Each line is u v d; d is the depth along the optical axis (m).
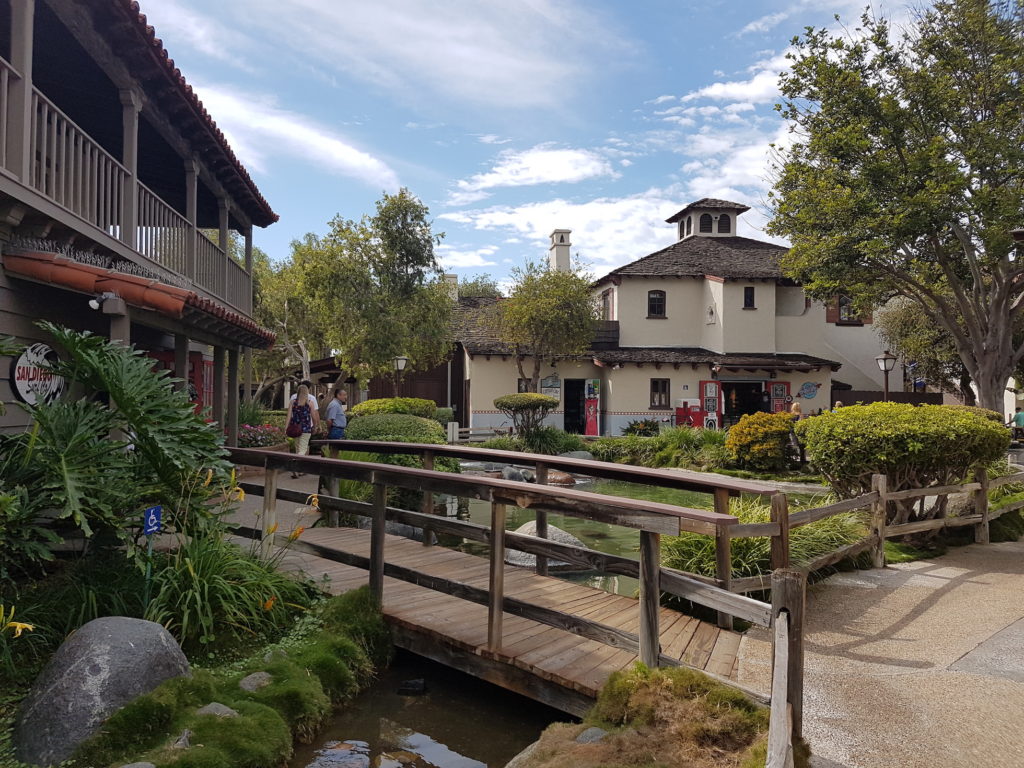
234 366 14.09
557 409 29.34
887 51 18.11
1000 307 18.59
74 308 8.03
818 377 28.75
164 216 10.45
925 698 4.01
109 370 5.10
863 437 8.19
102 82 9.59
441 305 26.30
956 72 17.73
